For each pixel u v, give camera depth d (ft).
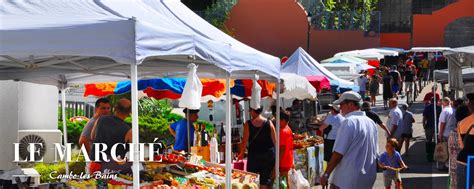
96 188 28.50
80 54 22.12
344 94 30.53
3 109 40.32
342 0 157.79
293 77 47.67
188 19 29.86
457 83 43.57
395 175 41.39
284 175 40.50
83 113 61.82
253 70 33.12
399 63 140.05
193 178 31.89
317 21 136.67
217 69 33.53
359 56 110.63
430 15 169.37
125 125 30.58
